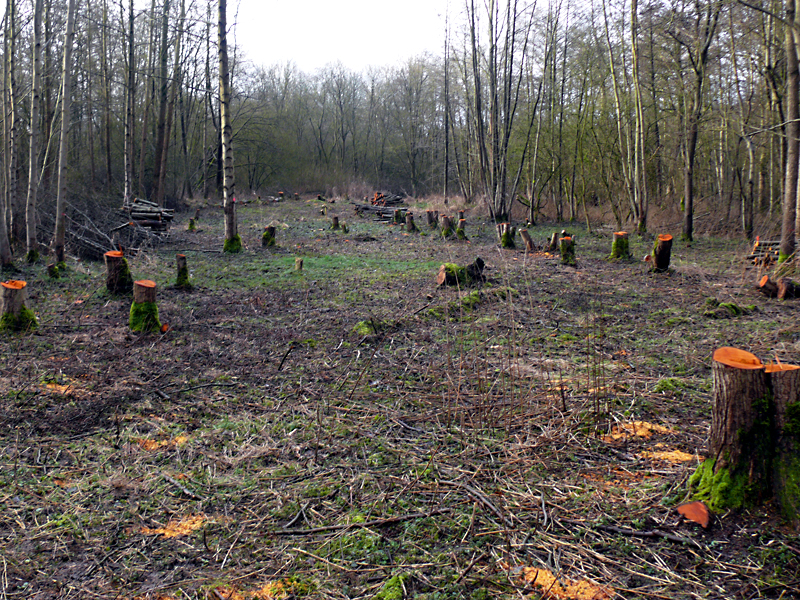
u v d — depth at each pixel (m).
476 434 4.00
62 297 8.59
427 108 44.72
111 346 6.23
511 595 2.40
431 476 3.44
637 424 4.07
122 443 3.93
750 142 15.36
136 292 6.74
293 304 8.50
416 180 49.62
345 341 6.41
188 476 3.48
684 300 8.80
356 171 53.38
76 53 19.59
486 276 10.23
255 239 16.83
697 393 4.68
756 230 17.03
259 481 3.43
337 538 2.84
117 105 27.80
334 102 53.22
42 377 5.16
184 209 27.41
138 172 24.95
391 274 11.12
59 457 3.73
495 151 22.30
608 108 19.53
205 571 2.62
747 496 2.80
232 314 7.86
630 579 2.48
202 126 37.06
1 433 4.06
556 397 4.55
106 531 2.94
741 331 6.78
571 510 3.02
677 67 17.06
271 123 39.34
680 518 2.82
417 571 2.57
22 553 2.76
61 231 10.22
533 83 23.81
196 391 4.91
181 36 23.52
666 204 21.86
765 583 2.38
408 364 5.57
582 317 7.65
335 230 19.80
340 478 3.44
